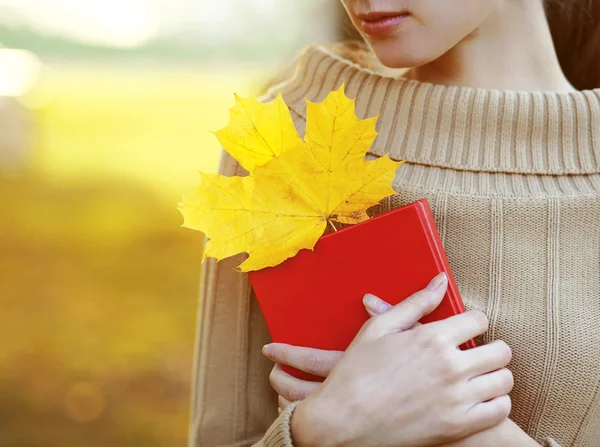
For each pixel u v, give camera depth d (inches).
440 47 34.7
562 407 35.7
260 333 38.4
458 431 32.2
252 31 221.5
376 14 34.4
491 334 35.9
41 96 246.2
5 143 204.5
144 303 131.3
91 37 325.7
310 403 32.6
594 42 42.6
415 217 33.2
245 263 33.8
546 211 36.1
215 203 33.5
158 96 283.0
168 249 156.0
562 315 35.7
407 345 32.4
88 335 120.4
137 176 199.3
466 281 36.4
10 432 95.3
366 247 33.5
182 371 111.7
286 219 33.7
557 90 39.6
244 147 33.4
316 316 34.1
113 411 100.7
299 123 38.6
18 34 314.3
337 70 38.8
